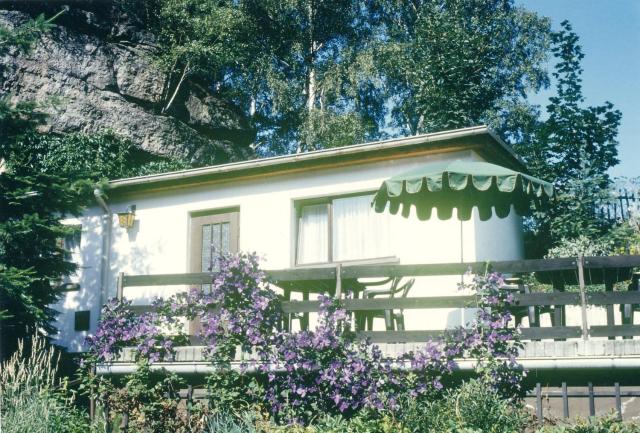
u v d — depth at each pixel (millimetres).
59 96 11711
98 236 14602
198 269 13641
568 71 17797
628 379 7855
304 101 28609
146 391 8977
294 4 27812
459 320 11164
